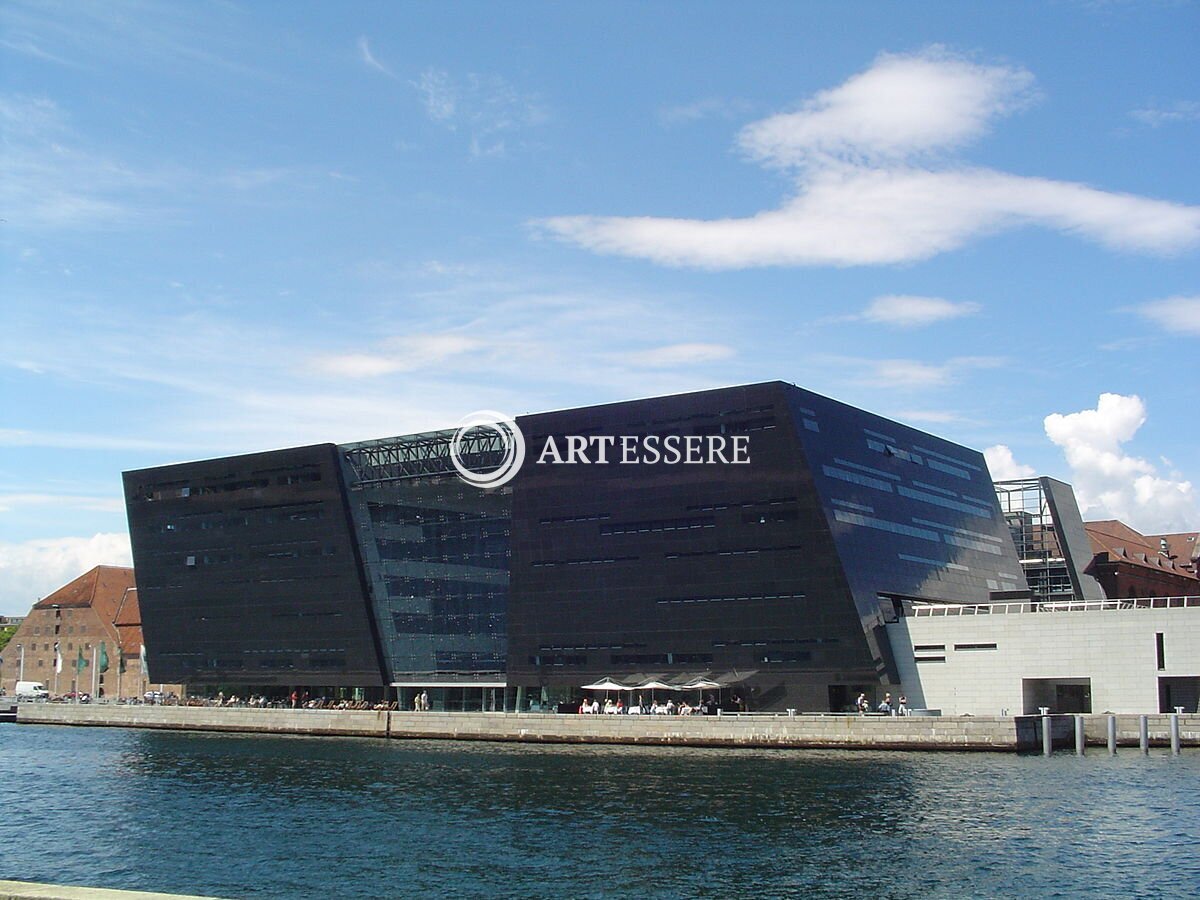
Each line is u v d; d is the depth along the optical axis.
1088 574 174.88
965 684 115.81
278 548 151.88
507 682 129.38
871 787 77.38
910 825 64.00
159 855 59.47
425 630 141.38
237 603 155.12
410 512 143.38
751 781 81.19
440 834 64.06
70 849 61.31
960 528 143.62
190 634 159.62
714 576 119.00
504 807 72.81
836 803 71.25
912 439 138.00
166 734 139.75
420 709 139.25
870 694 116.31
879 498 125.88
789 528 115.62
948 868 54.00
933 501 138.38
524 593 129.25
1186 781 78.56
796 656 115.12
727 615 118.25
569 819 68.00
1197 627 106.94
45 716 162.75
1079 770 84.50
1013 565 157.62
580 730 113.88
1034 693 116.44
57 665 183.38
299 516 150.12
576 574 126.38
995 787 76.62
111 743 126.25
